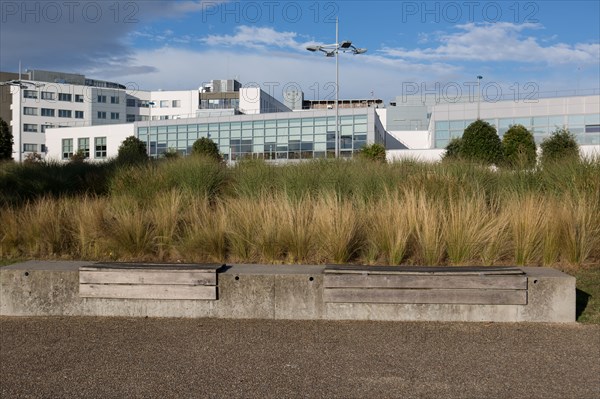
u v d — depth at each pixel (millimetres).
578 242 7500
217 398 3662
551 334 4883
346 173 11031
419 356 4383
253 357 4398
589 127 51250
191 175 11719
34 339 4895
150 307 5559
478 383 3861
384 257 7430
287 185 10391
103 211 9305
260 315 5465
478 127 30750
